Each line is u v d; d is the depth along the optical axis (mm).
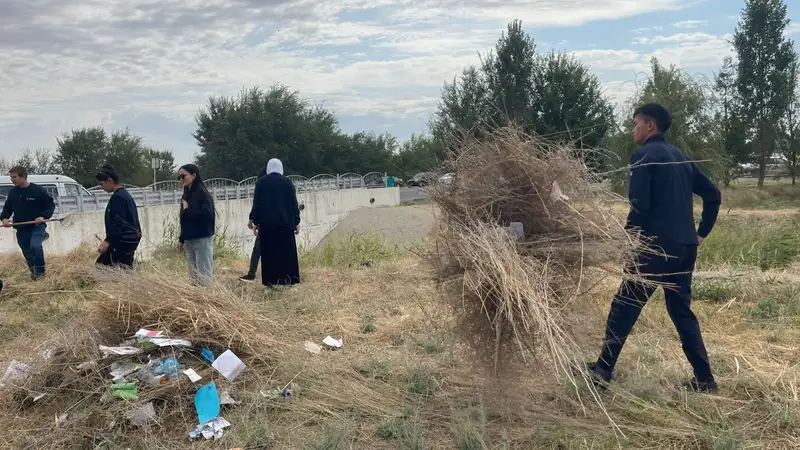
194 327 4133
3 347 5031
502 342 3229
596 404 3559
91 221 13211
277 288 6797
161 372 3783
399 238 11039
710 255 7789
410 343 4738
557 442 3207
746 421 3357
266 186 6742
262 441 3289
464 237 3311
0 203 14305
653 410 3461
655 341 4590
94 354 3941
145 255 11102
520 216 3459
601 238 3367
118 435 3371
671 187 3582
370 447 3250
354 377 4129
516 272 3096
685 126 18953
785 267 7449
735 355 4238
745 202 23234
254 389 3879
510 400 3434
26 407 3738
